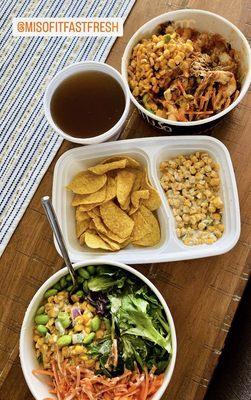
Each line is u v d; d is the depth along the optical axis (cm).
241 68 46
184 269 45
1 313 45
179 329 44
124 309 41
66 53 51
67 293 43
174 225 46
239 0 49
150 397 40
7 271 46
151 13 50
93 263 42
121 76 45
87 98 46
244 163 47
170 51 45
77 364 41
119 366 41
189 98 45
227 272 45
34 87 50
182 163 47
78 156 46
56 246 43
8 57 51
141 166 47
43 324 42
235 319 50
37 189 47
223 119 47
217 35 47
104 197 45
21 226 47
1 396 44
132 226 45
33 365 42
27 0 52
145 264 45
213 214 46
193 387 43
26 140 49
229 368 49
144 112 44
